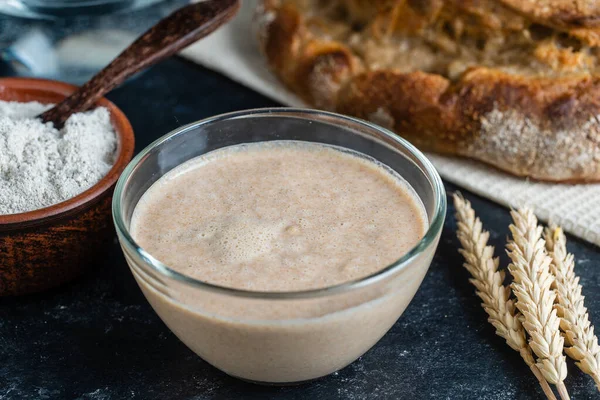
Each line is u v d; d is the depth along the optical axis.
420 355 0.41
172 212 0.39
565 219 0.46
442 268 0.45
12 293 0.43
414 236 0.38
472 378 0.40
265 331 0.35
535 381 0.39
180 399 0.39
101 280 0.44
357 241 0.38
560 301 0.40
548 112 0.48
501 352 0.41
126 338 0.41
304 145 0.42
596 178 0.49
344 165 0.41
